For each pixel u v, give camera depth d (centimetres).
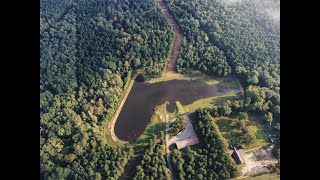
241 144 12538
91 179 11512
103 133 13162
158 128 13312
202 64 15175
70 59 14875
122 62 15225
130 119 13650
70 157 11912
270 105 13500
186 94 14475
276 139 12688
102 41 15700
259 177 11706
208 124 12738
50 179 11475
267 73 14388
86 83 14300
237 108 13462
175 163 11850
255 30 15812
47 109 13325
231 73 15075
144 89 14688
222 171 11544
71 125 12850
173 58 15825
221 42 15762
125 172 12038
